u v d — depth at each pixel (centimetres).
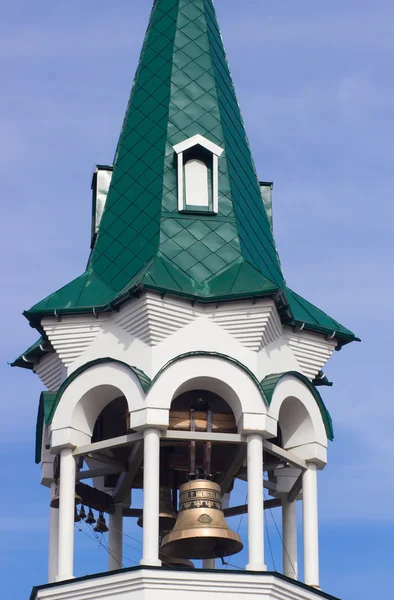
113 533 4584
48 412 4366
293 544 4531
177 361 4278
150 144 4700
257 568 4119
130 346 4341
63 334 4422
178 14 4934
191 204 4559
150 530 4125
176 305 4328
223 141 4694
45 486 4538
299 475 4500
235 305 4353
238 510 4591
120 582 4066
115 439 4281
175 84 4788
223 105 4794
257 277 4372
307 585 4184
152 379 4253
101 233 4612
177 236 4494
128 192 4644
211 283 4391
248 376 4291
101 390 4341
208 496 4266
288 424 4456
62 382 4431
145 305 4303
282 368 4441
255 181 4772
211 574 4075
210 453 4319
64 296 4447
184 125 4712
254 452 4241
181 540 4262
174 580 4056
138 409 4241
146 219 4556
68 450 4319
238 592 4072
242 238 4519
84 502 4519
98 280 4506
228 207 4569
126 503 4591
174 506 4484
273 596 4094
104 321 4412
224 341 4334
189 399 4359
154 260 4412
